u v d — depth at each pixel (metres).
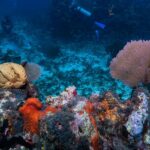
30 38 11.98
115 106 2.04
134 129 1.84
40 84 6.67
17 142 1.94
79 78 7.38
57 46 10.62
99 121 2.00
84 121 1.79
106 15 11.58
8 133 1.91
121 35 11.36
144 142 1.88
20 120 1.94
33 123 1.89
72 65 8.59
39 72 2.86
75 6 11.84
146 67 2.73
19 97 2.23
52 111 1.91
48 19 15.39
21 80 2.46
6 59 8.42
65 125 1.72
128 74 2.81
